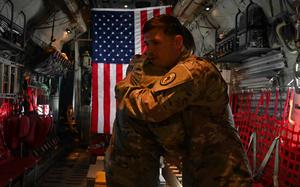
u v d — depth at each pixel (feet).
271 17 16.71
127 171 5.44
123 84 5.44
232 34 22.02
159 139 5.28
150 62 5.46
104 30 18.37
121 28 18.35
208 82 4.99
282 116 15.12
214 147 5.18
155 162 5.66
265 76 18.31
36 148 29.96
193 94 4.82
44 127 27.09
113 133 5.80
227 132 5.32
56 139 39.93
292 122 13.70
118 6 37.96
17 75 26.71
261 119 16.02
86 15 37.45
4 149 21.56
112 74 18.16
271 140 14.58
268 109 17.01
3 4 21.13
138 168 5.43
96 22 18.35
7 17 22.76
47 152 33.27
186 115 5.19
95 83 18.17
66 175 29.73
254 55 19.54
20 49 21.74
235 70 23.43
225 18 23.52
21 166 19.48
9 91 23.98
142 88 5.12
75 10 30.96
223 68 24.59
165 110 4.72
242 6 19.63
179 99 4.71
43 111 33.81
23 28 23.91
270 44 17.08
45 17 29.58
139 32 18.28
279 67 16.67
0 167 19.15
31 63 31.14
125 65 18.15
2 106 22.33
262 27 17.34
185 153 5.46
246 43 17.25
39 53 31.09
